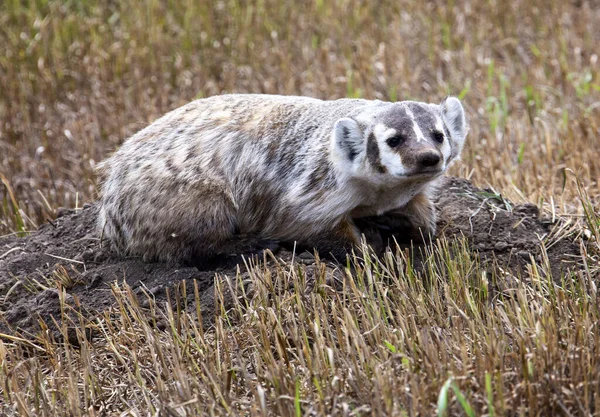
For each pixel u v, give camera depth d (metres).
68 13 32.34
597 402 11.12
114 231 16.41
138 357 13.70
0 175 20.34
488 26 30.25
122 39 30.20
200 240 15.69
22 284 16.16
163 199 15.70
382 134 14.30
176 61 28.88
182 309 15.02
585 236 16.16
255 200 15.88
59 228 17.75
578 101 24.83
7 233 20.48
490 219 16.62
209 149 15.92
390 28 30.36
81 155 23.34
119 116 25.53
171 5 32.34
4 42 30.39
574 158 20.66
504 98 23.83
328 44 29.30
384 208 15.54
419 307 13.34
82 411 12.84
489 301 14.50
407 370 11.89
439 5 31.81
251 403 12.00
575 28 29.67
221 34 30.66
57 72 28.31
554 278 15.18
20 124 25.83
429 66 27.86
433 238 16.09
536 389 11.45
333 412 11.31
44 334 14.38
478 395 11.44
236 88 27.23
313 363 12.61
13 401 12.77
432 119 14.47
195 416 11.88
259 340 13.59
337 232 15.47
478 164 20.53
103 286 15.78
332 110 15.57
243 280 14.99
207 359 12.90
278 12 31.97
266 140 15.80
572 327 13.04
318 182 15.19
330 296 14.31
